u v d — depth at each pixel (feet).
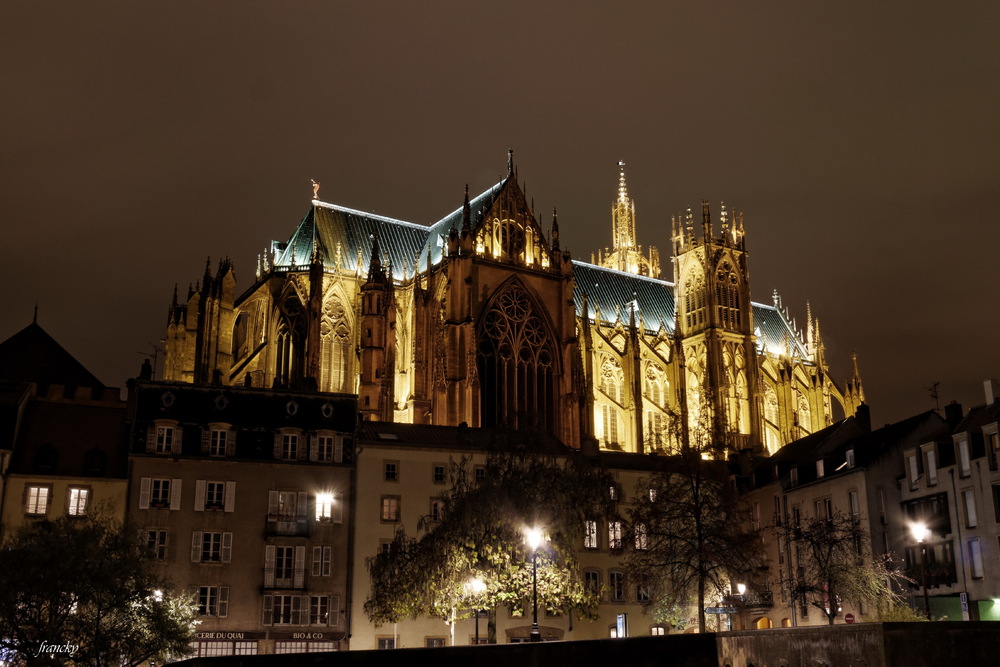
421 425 315.37
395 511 279.49
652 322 534.78
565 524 235.61
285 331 411.54
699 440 280.51
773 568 309.63
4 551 188.34
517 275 419.13
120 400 301.63
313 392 284.82
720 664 162.09
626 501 309.42
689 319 540.11
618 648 159.33
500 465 241.76
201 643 254.06
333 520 272.92
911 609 238.68
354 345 421.18
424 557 232.94
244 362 414.00
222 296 403.75
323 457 278.05
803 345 597.93
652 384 492.95
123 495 260.21
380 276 392.88
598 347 469.16
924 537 212.23
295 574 265.75
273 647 258.98
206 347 395.34
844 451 296.51
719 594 266.36
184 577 258.37
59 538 191.93
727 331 528.22
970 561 251.60
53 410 272.72
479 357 403.95
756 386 524.11
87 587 187.73
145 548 207.10
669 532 255.09
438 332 398.83
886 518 276.21
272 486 271.28
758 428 517.55
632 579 257.55
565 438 411.95
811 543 256.73
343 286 428.97
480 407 395.55
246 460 270.67
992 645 133.39
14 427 256.11
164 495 263.29
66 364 373.61
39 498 254.06
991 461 247.29
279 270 421.59
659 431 458.50
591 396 440.04
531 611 280.92
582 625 285.84
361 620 267.59
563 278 428.15
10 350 369.71
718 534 247.91
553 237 434.30
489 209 422.41
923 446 272.31
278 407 280.51
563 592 234.58
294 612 262.88
